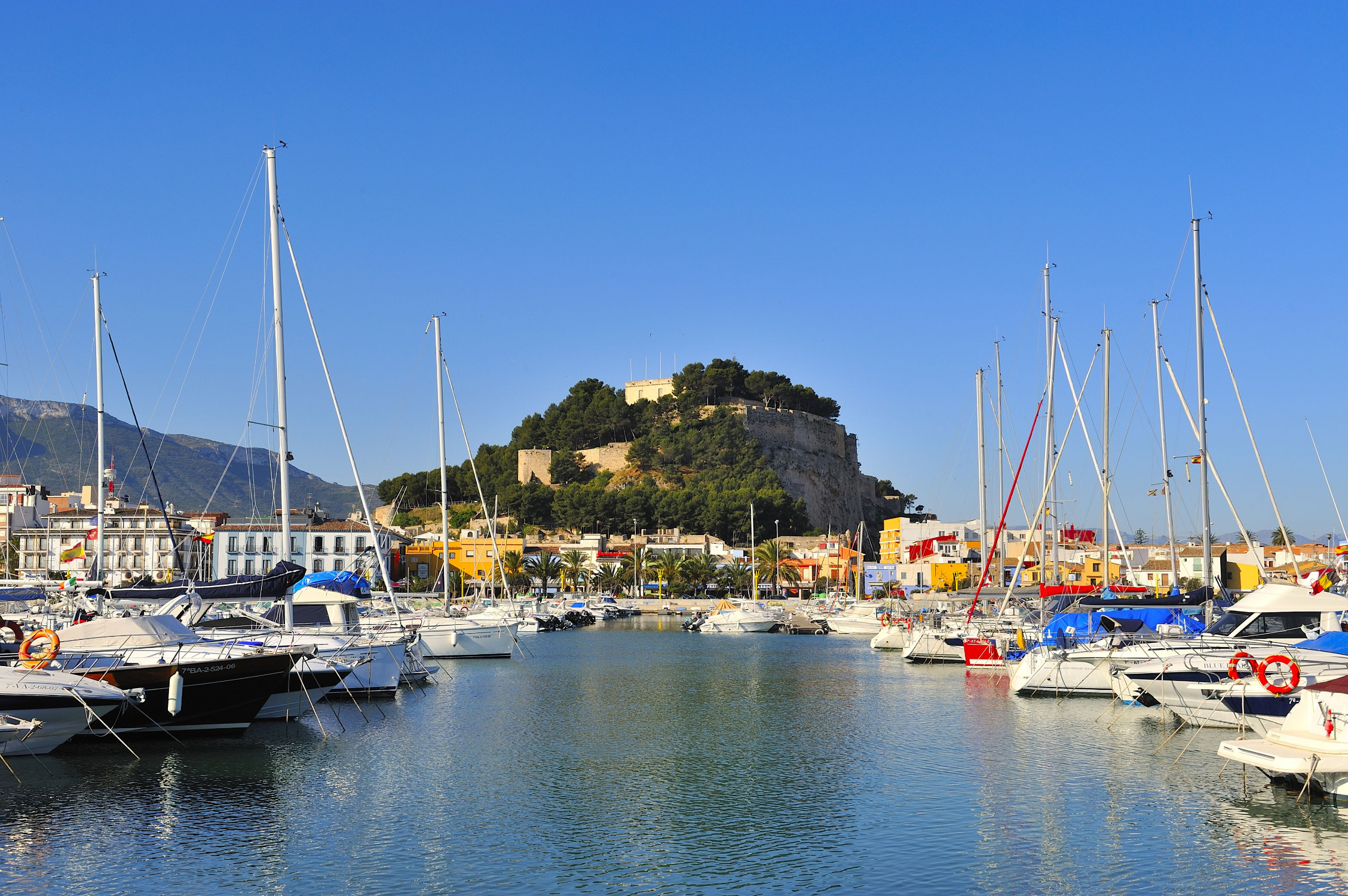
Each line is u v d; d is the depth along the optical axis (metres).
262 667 28.00
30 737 24.77
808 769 26.69
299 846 19.66
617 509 191.50
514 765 27.06
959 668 53.66
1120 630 39.81
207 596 35.19
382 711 35.81
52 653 26.23
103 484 49.50
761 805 23.06
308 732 30.58
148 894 17.09
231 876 17.97
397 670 39.34
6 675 24.23
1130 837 20.27
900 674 50.47
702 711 36.91
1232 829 20.72
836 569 161.50
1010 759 27.58
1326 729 22.42
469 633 58.19
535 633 88.06
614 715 35.84
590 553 169.50
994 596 53.28
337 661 34.91
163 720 27.19
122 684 26.27
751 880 18.14
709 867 18.80
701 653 66.38
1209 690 29.11
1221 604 39.59
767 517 193.25
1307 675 26.72
